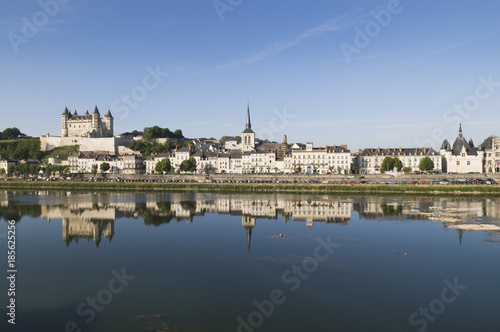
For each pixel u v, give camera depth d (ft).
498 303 145.48
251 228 284.00
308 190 584.81
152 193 577.43
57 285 165.58
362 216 332.19
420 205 401.90
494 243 229.86
